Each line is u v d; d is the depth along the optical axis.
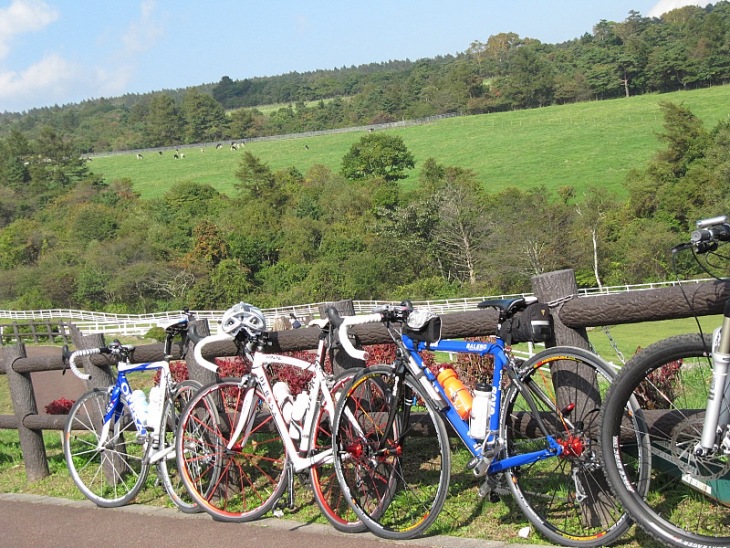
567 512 3.62
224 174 106.25
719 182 43.84
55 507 5.30
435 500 3.67
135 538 4.36
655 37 139.00
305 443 4.17
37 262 63.44
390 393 3.92
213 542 4.11
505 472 3.57
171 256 56.59
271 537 4.05
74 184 105.81
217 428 4.64
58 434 10.20
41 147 116.62
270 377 4.70
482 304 3.61
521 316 3.50
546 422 3.54
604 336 17.94
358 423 4.06
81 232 66.31
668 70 116.75
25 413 6.37
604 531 3.42
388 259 47.72
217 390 4.91
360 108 161.25
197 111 160.75
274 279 51.84
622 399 3.12
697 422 3.07
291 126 159.38
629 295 3.37
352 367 4.55
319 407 4.19
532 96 130.50
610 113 104.62
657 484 3.47
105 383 5.87
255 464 4.93
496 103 132.25
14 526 4.95
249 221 61.97
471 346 3.65
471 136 104.94
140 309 51.06
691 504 3.40
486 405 3.54
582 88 125.94
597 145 85.75
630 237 41.62
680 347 2.96
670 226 44.00
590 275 41.72
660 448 3.24
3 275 58.03
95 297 53.66
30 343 33.25
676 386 3.66
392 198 58.94
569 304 3.56
